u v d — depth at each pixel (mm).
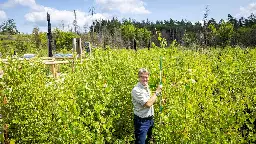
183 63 9641
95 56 8688
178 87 6590
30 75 6633
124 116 6852
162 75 7148
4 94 6305
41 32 49000
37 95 6418
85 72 7824
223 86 7664
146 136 6242
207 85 6527
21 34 54031
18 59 6906
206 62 12859
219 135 5000
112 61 8734
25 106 6199
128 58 10086
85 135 5148
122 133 6887
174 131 5422
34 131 6047
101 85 6160
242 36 61219
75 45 17766
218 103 5527
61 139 5371
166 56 8641
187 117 5250
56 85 6918
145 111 6160
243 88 7918
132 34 72562
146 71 6133
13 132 6297
